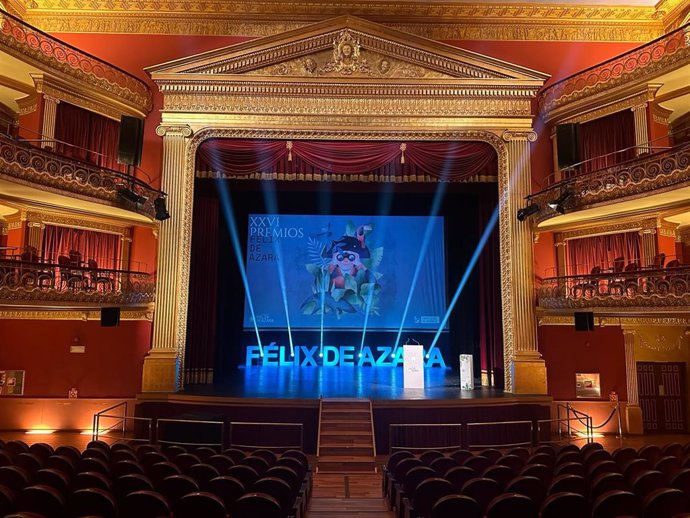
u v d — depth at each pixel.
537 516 4.36
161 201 12.38
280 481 5.11
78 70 12.23
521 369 12.53
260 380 14.02
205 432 9.68
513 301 12.95
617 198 11.06
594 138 13.29
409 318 16.75
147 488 5.03
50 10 13.82
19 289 10.28
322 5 14.19
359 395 11.39
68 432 12.45
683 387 13.33
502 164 13.52
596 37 14.21
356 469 9.40
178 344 12.64
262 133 13.44
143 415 11.88
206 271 14.64
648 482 5.23
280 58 13.36
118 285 12.92
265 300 16.69
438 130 13.45
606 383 13.00
